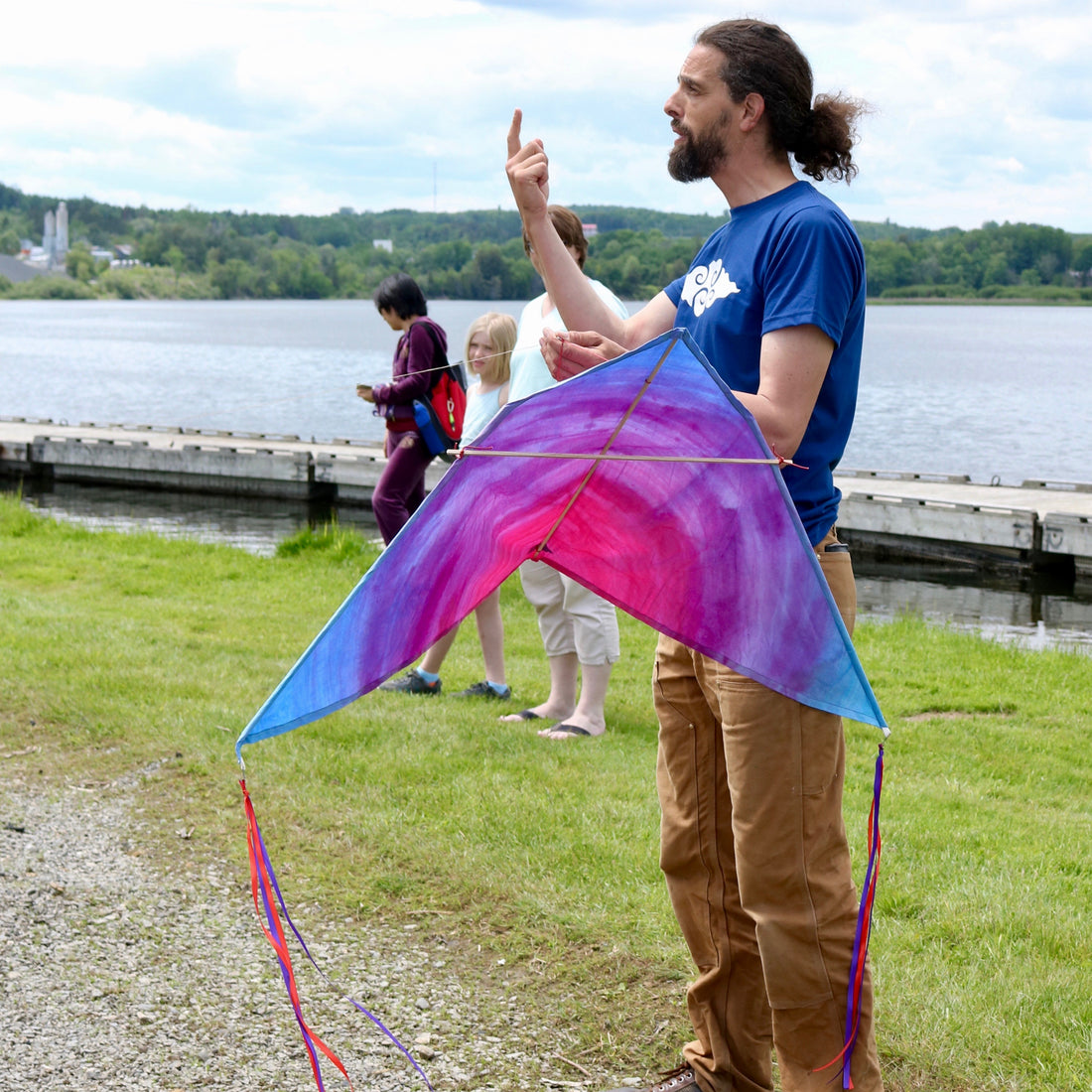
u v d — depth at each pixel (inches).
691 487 82.4
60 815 168.9
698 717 97.5
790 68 89.7
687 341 73.2
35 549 454.3
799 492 90.3
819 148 93.0
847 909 90.2
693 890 100.0
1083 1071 108.3
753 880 89.4
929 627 378.3
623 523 86.7
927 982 125.2
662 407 77.8
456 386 270.4
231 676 241.9
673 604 88.7
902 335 4286.4
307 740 200.2
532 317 208.4
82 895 143.8
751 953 99.3
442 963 129.4
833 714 88.1
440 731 208.1
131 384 1951.3
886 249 6825.8
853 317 88.4
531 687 263.6
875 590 543.2
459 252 5782.5
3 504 539.5
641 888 145.1
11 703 215.8
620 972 126.6
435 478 655.1
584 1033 116.2
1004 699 278.7
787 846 88.3
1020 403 1744.6
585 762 195.6
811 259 84.4
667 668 98.8
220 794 175.9
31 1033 113.5
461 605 86.5
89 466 820.6
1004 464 1099.9
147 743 196.2
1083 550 557.0
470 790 178.5
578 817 168.2
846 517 628.7
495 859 153.3
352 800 173.5
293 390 1852.9
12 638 263.3
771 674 85.0
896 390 1966.0
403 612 78.8
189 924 137.3
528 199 96.4
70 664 243.4
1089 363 2704.2
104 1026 115.4
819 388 85.7
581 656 221.5
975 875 157.5
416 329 265.1
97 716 209.0
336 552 450.3
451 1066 110.6
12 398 1691.7
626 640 330.3
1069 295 6943.9
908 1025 116.0
